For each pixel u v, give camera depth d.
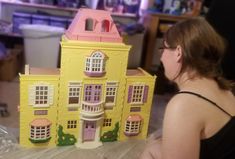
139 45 3.08
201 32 0.84
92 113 1.50
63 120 1.51
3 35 3.21
